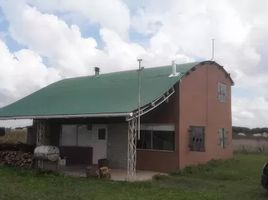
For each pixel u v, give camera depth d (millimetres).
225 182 20547
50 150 23062
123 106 21688
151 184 18953
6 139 42250
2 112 28703
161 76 25609
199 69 26547
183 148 24203
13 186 17000
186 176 22562
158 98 21984
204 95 26875
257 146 45281
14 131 43875
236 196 16469
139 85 22953
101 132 26797
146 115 25344
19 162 24312
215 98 28172
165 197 15789
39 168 23125
